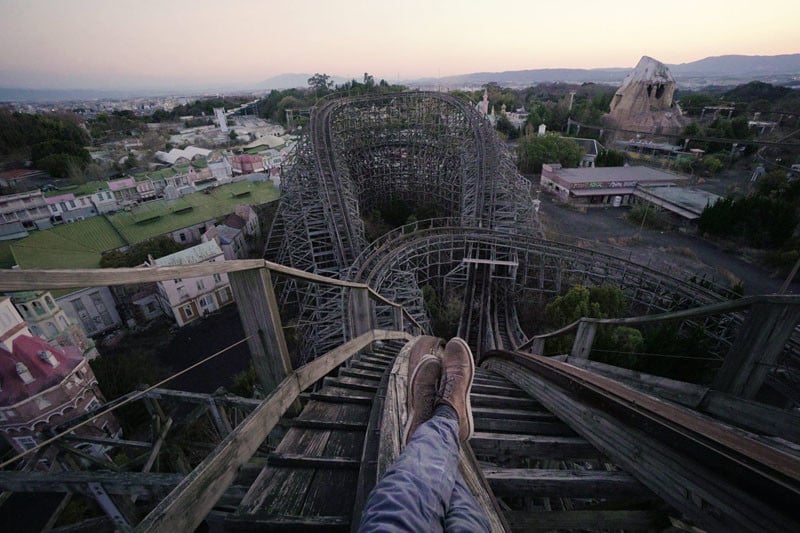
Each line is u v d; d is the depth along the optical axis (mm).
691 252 35750
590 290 22844
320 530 1679
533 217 31547
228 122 152750
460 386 2078
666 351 15742
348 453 2375
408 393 2119
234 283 1877
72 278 865
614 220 45438
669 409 1953
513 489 2053
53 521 3525
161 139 114938
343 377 4109
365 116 47594
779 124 76000
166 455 4348
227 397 4055
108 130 127812
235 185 54781
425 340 3738
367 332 4941
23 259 34000
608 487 2006
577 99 136000
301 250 30922
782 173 47781
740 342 2326
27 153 86062
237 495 2322
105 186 57062
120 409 21062
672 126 86312
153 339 32031
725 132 70812
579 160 65312
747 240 36812
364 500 1764
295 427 2641
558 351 18141
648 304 23688
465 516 1259
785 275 31109
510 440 2635
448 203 44312
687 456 1658
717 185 55125
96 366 24375
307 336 23078
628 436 2033
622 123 95562
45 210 51469
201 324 33719
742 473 1413
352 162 45000
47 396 18203
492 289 27922
